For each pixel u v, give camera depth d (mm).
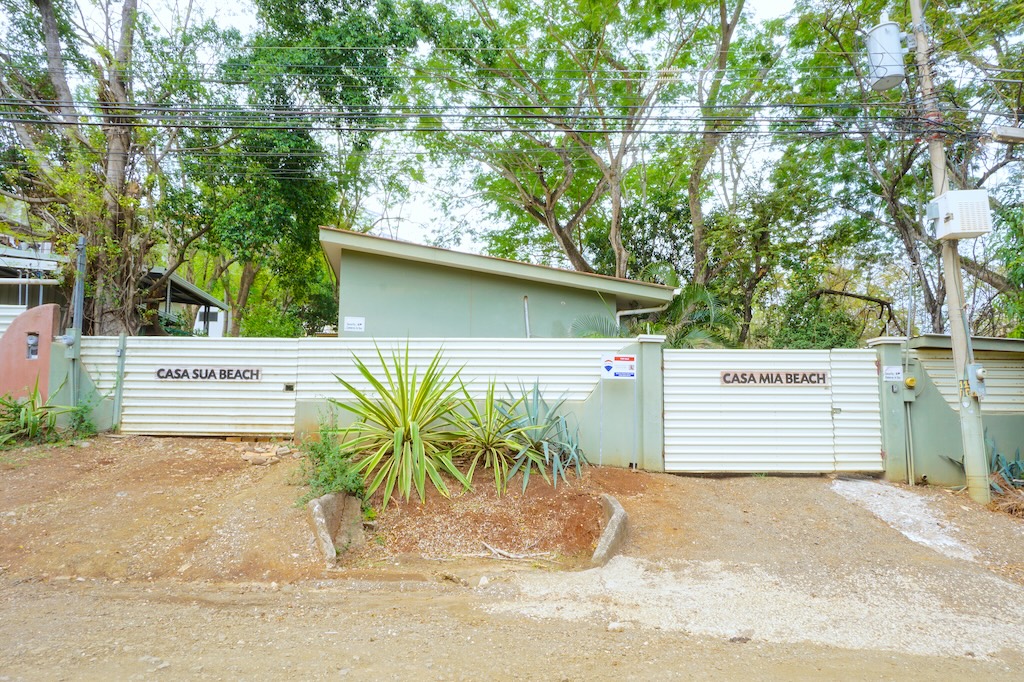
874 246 18297
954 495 8234
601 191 21141
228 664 3988
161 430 8891
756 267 17828
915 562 6301
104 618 4770
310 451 7559
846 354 8930
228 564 5754
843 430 8828
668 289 12117
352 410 7652
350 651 4258
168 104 13844
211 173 14930
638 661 4234
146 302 15586
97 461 7863
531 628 4793
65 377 8734
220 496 7055
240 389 8961
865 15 14867
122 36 13727
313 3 15703
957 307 8523
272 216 15117
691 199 18688
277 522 6375
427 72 17438
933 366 9156
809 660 4352
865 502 7879
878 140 15828
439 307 11930
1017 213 11375
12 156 13539
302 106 15070
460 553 6418
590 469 8367
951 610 5363
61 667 3871
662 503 7539
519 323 12031
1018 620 5199
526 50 18797
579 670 4055
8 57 13367
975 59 12289
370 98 15945
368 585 5570
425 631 4664
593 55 18000
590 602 5328
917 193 15531
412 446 7480
